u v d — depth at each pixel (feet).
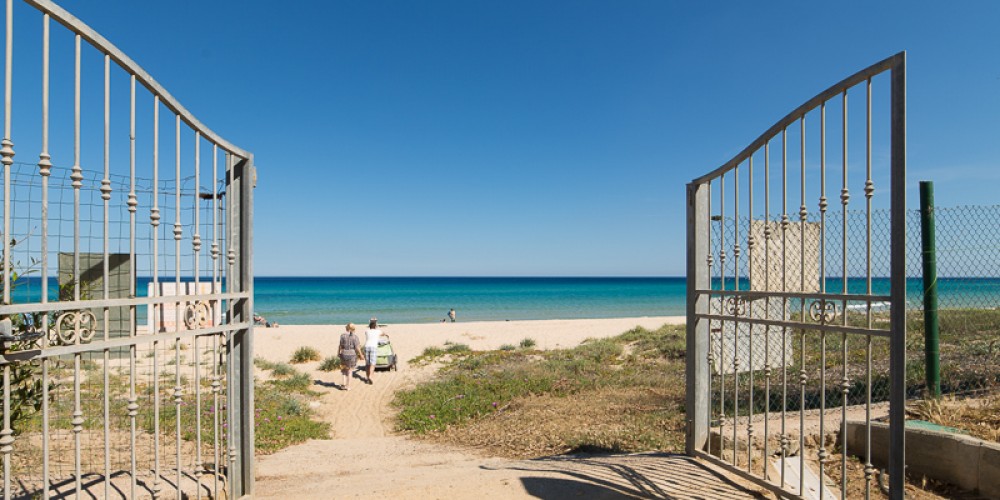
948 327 22.33
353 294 277.44
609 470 14.35
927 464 13.50
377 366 49.80
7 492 8.38
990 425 14.88
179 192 10.96
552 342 76.02
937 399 16.66
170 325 11.31
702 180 14.42
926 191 17.61
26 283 10.73
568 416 26.61
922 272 17.69
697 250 14.80
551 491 12.94
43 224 8.61
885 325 13.76
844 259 10.48
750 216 12.86
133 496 9.98
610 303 219.61
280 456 21.91
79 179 9.12
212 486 13.02
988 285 20.22
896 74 9.49
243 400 12.73
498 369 44.37
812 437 16.10
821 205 10.95
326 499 12.98
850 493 12.82
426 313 172.65
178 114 10.85
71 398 25.11
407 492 13.21
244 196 12.67
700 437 15.03
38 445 17.76
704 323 14.93
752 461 14.71
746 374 25.20
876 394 21.61
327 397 38.73
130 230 10.02
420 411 31.76
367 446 24.47
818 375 24.71
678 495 12.53
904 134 9.34
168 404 26.37
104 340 9.52
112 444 18.88
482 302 223.51
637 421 24.17
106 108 9.57
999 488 11.97
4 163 8.15
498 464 17.25
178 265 10.91
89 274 11.38
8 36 8.12
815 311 11.19
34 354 8.50
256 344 68.18
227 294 12.12
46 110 8.66
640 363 44.86
